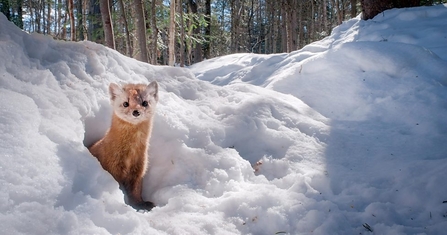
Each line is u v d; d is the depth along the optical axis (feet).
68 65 15.75
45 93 13.10
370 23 32.48
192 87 19.61
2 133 9.90
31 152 9.90
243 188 13.23
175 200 12.18
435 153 15.20
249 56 37.11
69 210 9.18
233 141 16.46
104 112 15.48
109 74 16.98
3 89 11.57
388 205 11.80
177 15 52.95
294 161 15.43
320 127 17.94
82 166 10.85
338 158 15.79
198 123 16.42
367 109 19.84
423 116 17.85
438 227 10.53
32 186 9.11
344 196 12.73
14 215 8.27
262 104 18.42
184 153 14.80
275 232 10.98
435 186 12.39
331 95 21.50
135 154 13.88
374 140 17.04
